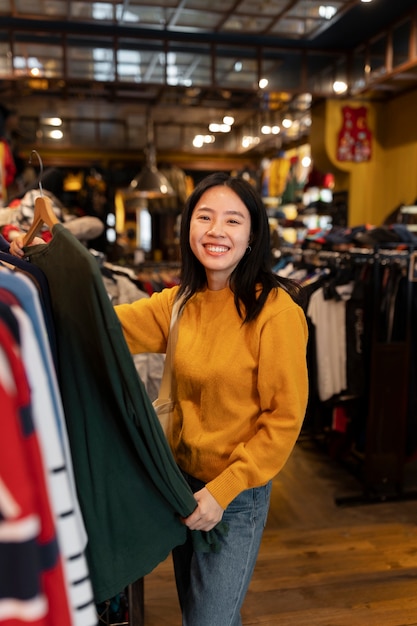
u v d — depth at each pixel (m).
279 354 1.13
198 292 1.29
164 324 1.35
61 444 0.81
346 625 1.93
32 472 0.58
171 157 8.79
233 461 1.15
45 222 1.10
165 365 1.30
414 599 2.08
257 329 1.15
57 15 3.88
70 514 0.75
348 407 2.87
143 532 1.03
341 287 2.76
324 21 3.95
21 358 0.62
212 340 1.21
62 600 0.61
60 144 8.22
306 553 2.36
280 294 1.18
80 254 0.86
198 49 4.40
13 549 0.53
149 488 1.03
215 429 1.21
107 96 5.10
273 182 7.42
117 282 2.13
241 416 1.18
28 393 0.59
